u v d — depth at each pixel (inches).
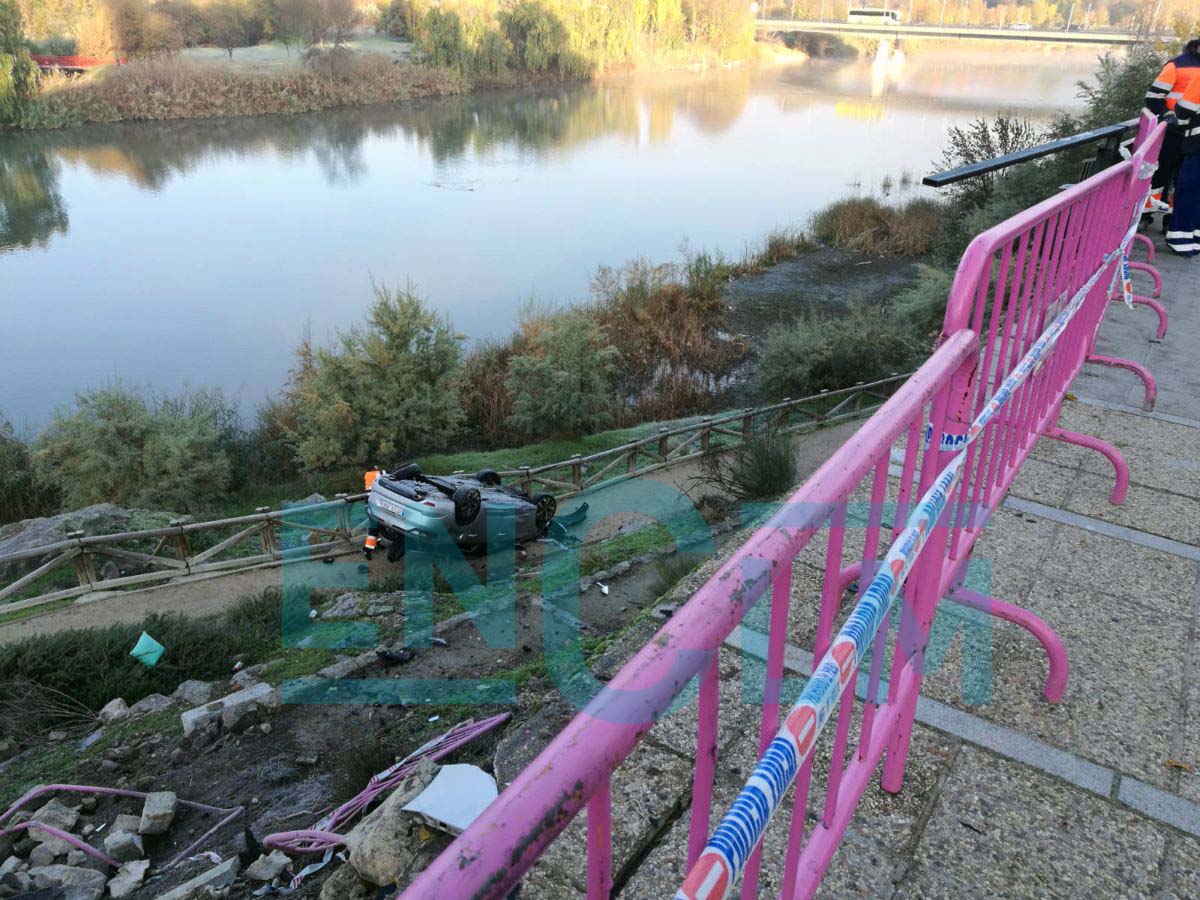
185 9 3344.0
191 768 211.8
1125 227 161.9
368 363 666.2
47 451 549.6
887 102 3267.7
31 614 339.6
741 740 87.6
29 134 2568.9
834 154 2333.9
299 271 1494.8
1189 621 107.7
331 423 641.0
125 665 270.8
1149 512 133.6
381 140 2672.2
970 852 74.7
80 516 435.2
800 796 44.8
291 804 193.5
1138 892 71.6
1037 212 86.7
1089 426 163.9
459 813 117.0
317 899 140.9
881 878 72.0
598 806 28.0
